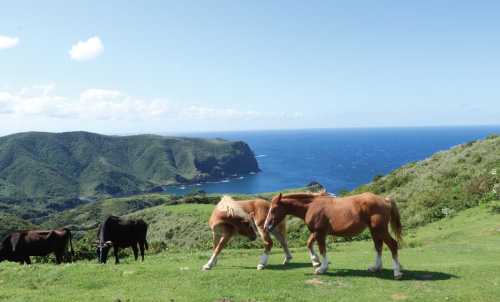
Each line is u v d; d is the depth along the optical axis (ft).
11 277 34.42
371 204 31.58
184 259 47.01
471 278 32.19
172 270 35.27
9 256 44.37
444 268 36.04
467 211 80.07
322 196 34.17
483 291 28.73
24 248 44.32
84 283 31.83
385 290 28.96
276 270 34.96
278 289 29.22
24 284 32.45
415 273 33.63
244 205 36.99
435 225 78.13
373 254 53.21
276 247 72.28
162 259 48.39
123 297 27.89
